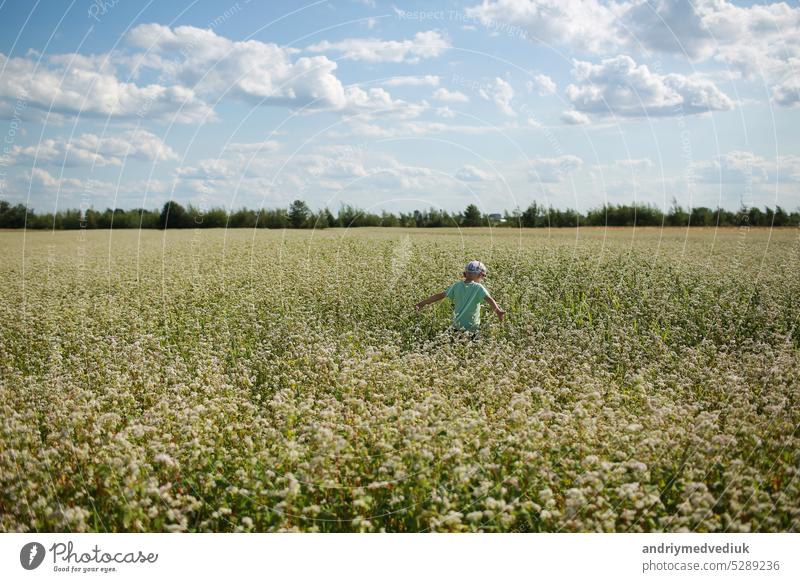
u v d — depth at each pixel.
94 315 12.36
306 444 5.97
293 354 9.32
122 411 7.16
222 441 6.27
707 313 11.57
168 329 11.09
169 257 22.84
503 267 16.59
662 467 5.59
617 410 6.83
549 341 9.83
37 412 7.19
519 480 5.35
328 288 14.06
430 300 11.06
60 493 5.55
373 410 6.63
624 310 12.23
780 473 5.54
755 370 8.05
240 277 16.44
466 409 6.75
